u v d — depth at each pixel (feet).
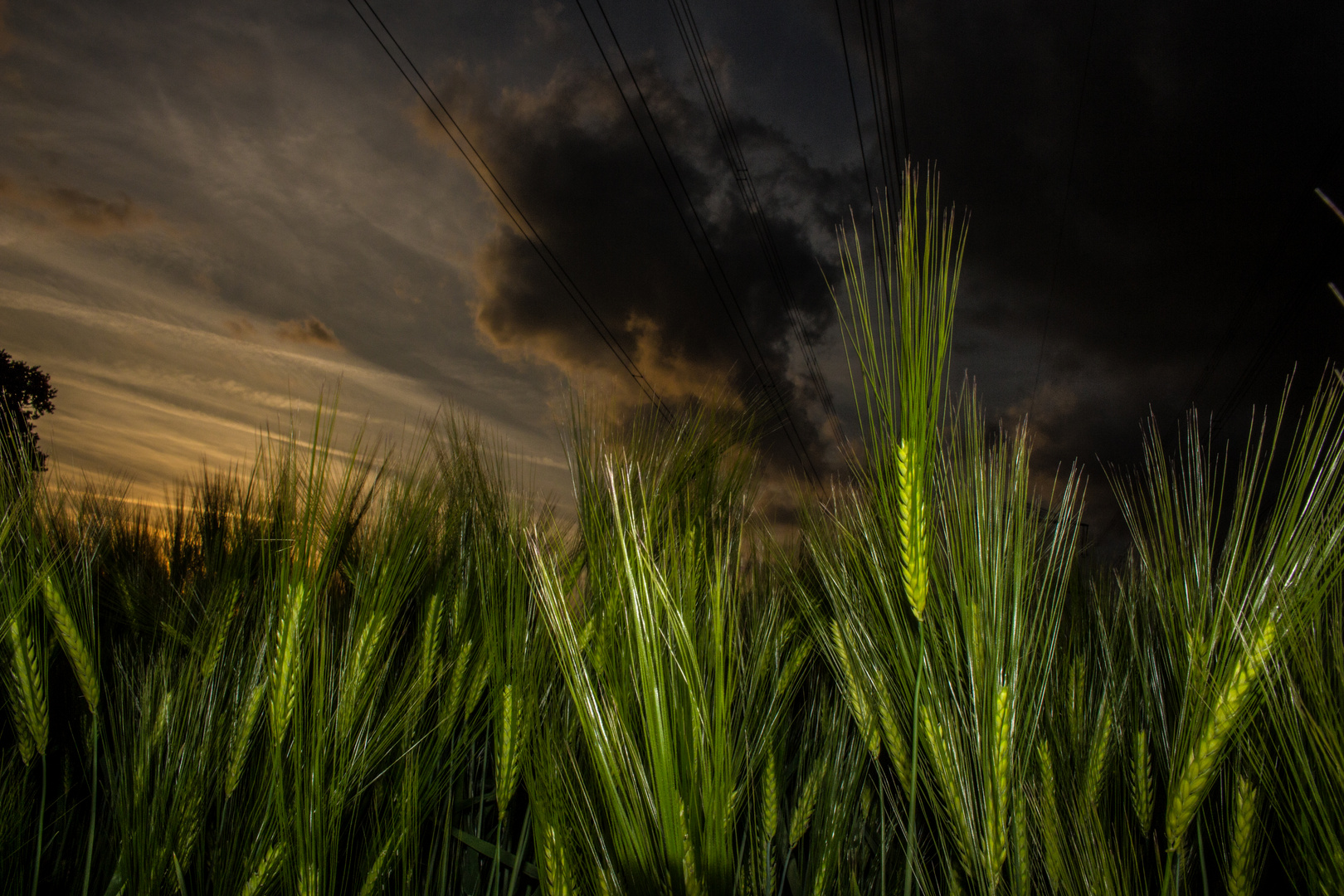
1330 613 2.92
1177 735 3.10
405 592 5.24
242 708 4.56
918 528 3.02
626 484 3.69
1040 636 3.46
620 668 3.62
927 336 3.01
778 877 4.66
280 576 4.21
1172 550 3.29
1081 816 3.30
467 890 4.99
